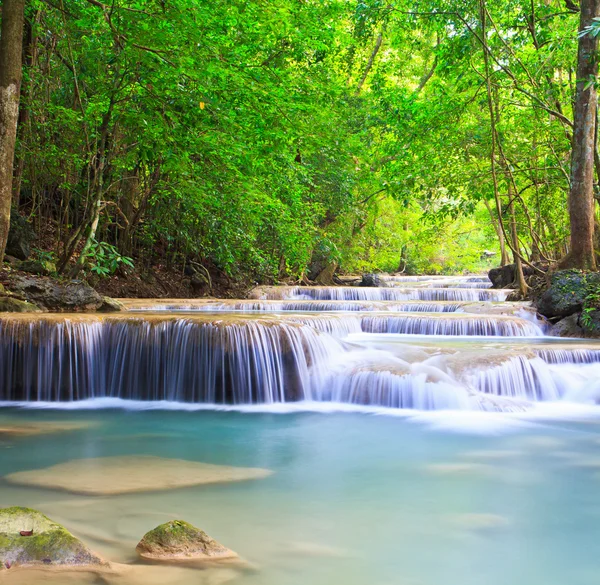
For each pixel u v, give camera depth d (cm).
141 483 472
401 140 1777
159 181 1612
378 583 307
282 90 1223
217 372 848
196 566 314
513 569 330
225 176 1577
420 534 378
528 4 1545
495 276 2244
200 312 1291
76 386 865
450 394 793
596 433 671
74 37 1358
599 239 1529
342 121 2198
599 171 1410
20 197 1617
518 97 1712
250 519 399
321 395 863
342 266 2989
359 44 2161
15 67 944
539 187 1969
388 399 820
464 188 1831
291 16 1430
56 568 297
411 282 2864
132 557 323
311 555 341
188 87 1117
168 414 779
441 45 1658
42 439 632
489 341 1073
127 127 1312
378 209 2864
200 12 1014
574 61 1510
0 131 936
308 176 2117
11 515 327
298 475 511
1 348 853
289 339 867
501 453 591
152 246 1847
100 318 898
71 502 421
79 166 1395
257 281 2247
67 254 1281
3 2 939
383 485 484
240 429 695
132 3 1077
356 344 970
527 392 844
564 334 1199
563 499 452
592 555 350
